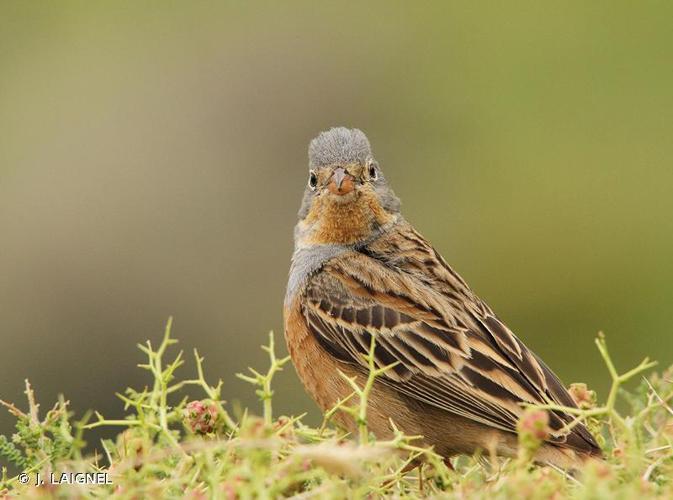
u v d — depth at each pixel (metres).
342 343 8.60
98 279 18.91
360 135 9.30
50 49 22.66
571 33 23.53
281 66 23.14
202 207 20.38
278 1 23.78
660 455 6.99
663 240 20.58
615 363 18.06
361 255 8.98
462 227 21.16
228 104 22.20
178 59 22.59
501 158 22.28
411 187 22.34
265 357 17.17
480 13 24.30
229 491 6.19
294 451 6.42
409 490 7.11
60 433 6.79
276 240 19.91
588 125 22.56
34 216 19.86
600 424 7.82
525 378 8.06
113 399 17.12
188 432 7.45
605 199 21.23
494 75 23.55
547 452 7.38
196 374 17.19
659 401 7.23
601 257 20.20
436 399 8.20
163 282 18.88
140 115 21.67
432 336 8.37
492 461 7.10
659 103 22.69
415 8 24.25
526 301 19.75
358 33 24.08
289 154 22.11
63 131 21.38
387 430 8.33
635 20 23.14
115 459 7.01
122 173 20.77
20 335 18.17
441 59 23.72
